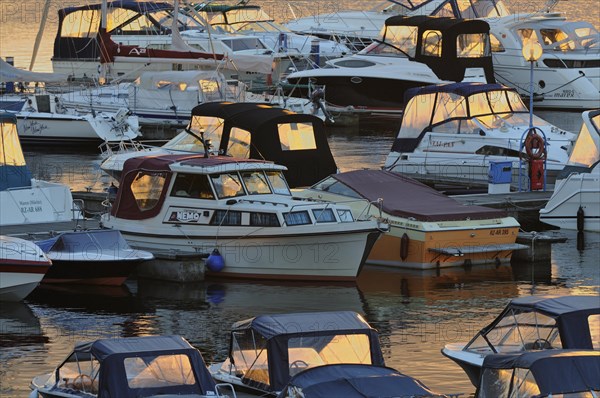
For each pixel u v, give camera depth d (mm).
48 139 124375
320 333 45812
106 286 68688
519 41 156250
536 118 102875
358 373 41000
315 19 180125
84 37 161000
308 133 88938
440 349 55812
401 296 66812
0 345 56781
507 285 69625
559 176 88188
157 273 70250
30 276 63594
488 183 92500
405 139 102875
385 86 145000
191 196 71812
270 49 156875
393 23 149000
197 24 166250
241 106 90875
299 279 69938
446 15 164750
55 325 60500
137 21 161750
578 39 155375
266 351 45625
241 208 70438
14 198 75125
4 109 125750
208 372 43625
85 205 87875
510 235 74688
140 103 129250
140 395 42406
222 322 61125
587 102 152125
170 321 61312
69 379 44531
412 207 74688
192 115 92500
